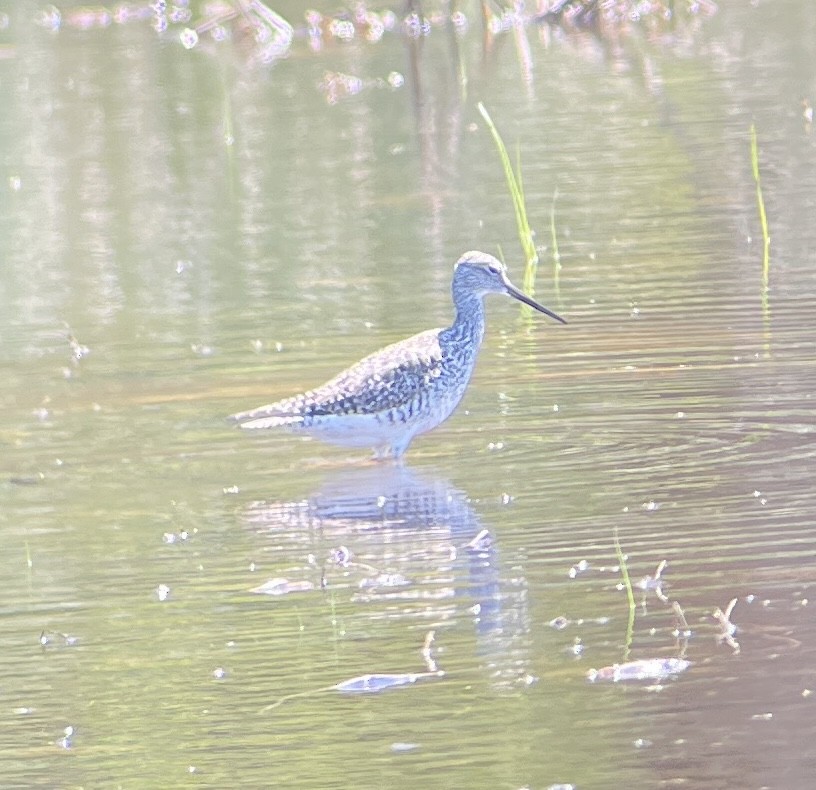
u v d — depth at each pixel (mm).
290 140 25578
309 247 19672
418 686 9211
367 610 10219
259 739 8711
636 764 8273
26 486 12609
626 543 11023
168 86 30094
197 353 15773
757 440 12836
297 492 12391
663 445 12891
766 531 11086
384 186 22453
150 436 13656
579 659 9422
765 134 23609
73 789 8289
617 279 17578
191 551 11289
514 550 11047
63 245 20531
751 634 9602
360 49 32906
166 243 20312
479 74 29859
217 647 9789
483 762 8352
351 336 15969
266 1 37500
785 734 8469
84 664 9656
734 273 17469
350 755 8469
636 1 35438
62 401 14570
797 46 30328
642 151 23266
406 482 12492
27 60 32906
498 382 14625
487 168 23094
